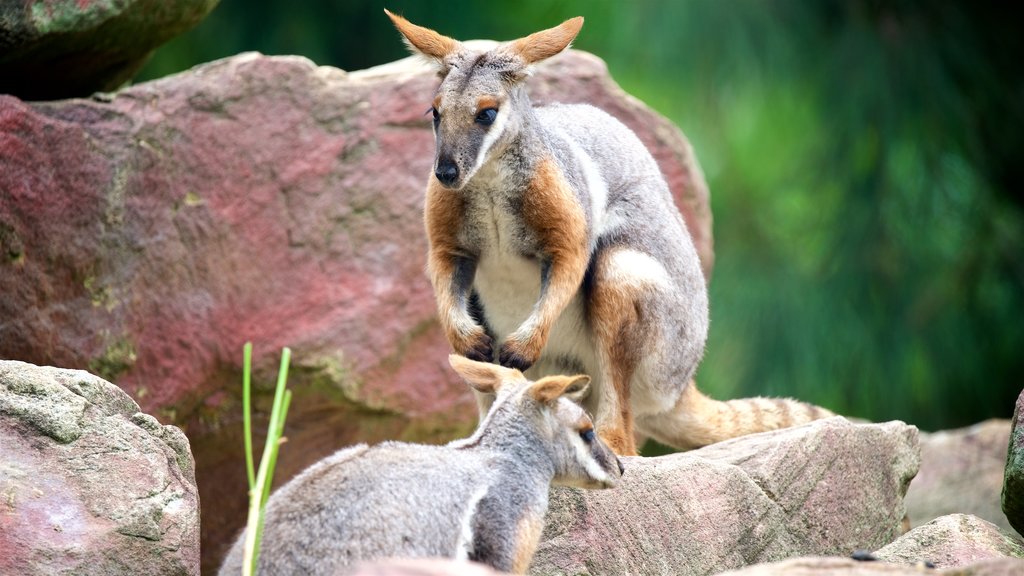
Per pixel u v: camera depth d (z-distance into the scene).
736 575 7.00
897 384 22.41
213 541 13.53
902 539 9.80
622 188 12.07
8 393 8.39
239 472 13.62
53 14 12.27
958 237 23.70
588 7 26.56
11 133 11.87
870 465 11.12
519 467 8.23
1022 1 24.39
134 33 13.22
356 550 7.15
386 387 13.95
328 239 14.02
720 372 22.73
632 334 11.54
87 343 12.30
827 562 7.26
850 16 24.25
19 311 11.82
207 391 13.26
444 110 10.58
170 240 13.04
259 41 25.06
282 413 8.05
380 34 25.80
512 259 11.27
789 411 12.80
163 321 12.90
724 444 11.05
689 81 24.59
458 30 26.33
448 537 7.51
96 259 12.44
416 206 14.38
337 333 13.74
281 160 13.95
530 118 11.02
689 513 9.87
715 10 24.19
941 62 23.70
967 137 23.42
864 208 23.30
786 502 10.45
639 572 9.42
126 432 8.59
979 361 22.67
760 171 25.39
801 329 22.69
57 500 8.06
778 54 24.06
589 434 8.83
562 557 9.20
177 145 13.30
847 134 23.72
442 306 11.10
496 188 10.91
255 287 13.59
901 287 22.89
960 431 16.33
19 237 11.85
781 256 24.11
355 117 14.36
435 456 7.89
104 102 13.06
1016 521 10.14
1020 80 24.02
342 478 7.46
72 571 7.84
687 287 12.32
